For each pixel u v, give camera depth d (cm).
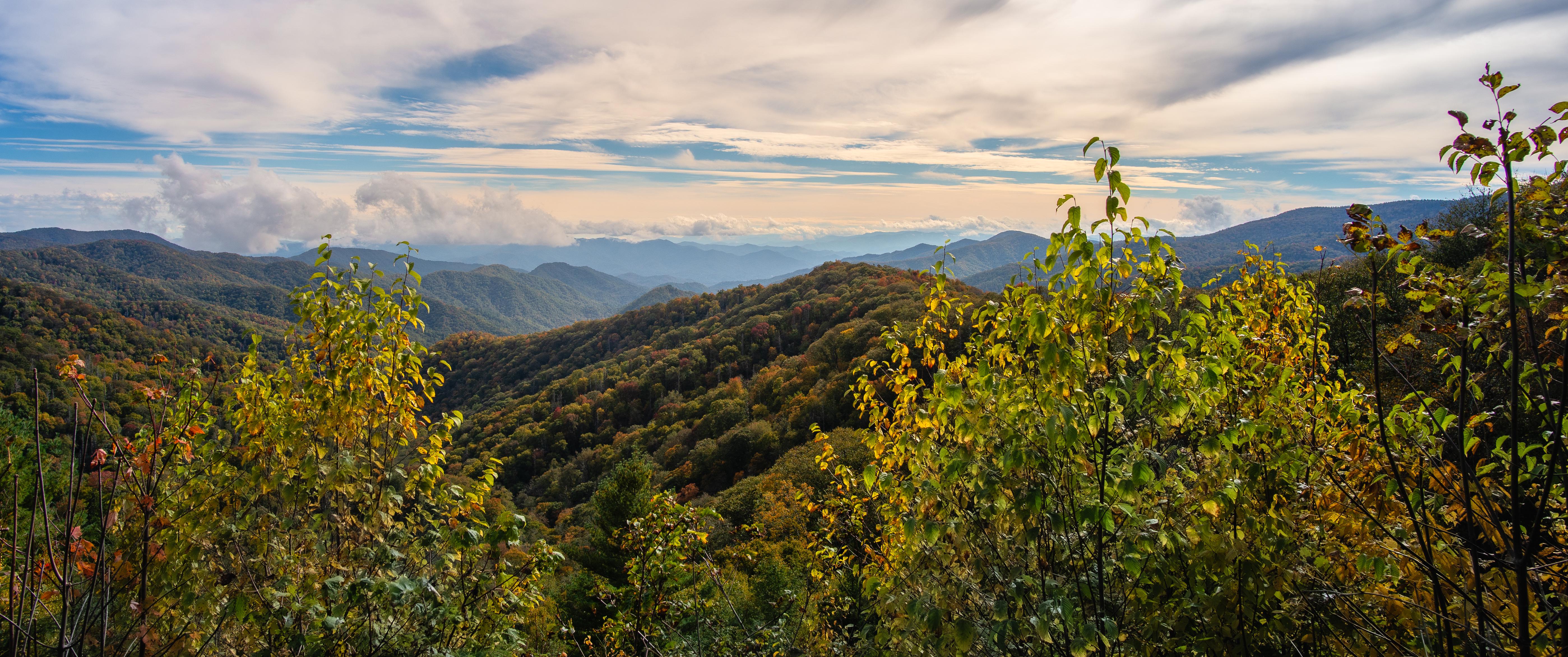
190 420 312
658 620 515
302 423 360
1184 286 260
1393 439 295
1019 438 260
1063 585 257
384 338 396
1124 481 238
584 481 5503
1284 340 421
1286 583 247
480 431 7762
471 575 380
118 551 297
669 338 10138
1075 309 264
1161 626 246
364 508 376
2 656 251
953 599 263
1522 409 232
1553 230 192
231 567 317
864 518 549
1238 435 258
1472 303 216
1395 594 265
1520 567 189
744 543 1248
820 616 552
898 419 418
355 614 336
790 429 4241
